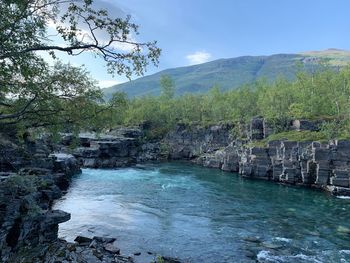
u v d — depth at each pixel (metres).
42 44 15.23
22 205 24.95
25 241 24.56
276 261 29.12
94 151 93.19
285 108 111.44
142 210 45.69
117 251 28.61
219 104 145.50
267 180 80.50
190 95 174.88
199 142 130.62
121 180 70.62
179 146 134.00
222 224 40.38
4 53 14.07
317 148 71.44
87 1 15.38
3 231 21.95
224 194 60.00
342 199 59.16
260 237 35.78
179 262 27.36
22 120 19.22
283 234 37.12
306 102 109.19
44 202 35.16
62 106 19.64
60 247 25.67
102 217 41.00
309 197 60.19
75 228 35.97
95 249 27.84
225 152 99.81
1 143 40.75
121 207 46.69
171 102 163.12
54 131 20.55
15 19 14.14
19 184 25.95
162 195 56.72
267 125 99.31
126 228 36.97
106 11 15.88
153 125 151.88
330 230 39.03
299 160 75.50
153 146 134.88
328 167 69.81
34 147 53.12
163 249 31.14
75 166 77.00
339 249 32.56
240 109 134.00
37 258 22.75
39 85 17.81
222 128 125.69
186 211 46.25
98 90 20.75
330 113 106.12
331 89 116.06
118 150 106.50
